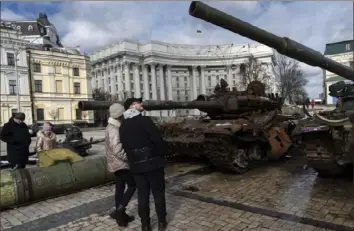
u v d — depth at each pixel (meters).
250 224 4.17
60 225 4.48
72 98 46.66
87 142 10.53
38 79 43.44
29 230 4.36
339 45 41.47
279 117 8.65
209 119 8.72
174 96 85.25
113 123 4.30
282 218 4.32
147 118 3.97
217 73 79.56
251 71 35.44
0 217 4.95
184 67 80.88
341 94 6.39
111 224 4.42
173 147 7.95
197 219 4.41
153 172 3.94
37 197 5.51
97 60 85.44
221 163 6.98
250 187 5.91
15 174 5.42
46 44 54.19
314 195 5.27
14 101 40.41
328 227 3.98
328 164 5.81
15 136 6.42
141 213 4.00
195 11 2.76
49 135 7.08
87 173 6.17
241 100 8.14
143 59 78.38
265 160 8.40
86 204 5.37
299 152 9.54
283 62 37.66
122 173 4.27
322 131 5.53
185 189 5.93
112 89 81.56
